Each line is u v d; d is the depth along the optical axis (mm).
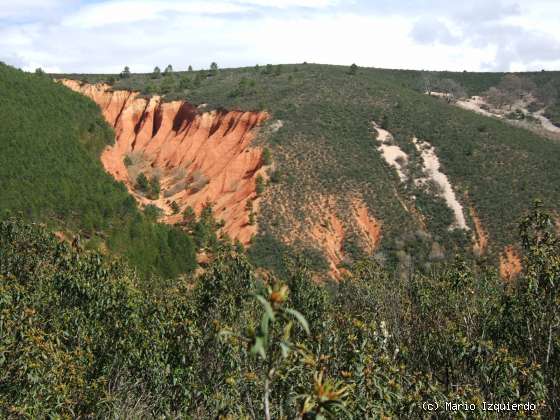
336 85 126188
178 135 124438
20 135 81250
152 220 82875
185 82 139750
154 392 21016
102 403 18375
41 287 29438
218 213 90312
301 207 84000
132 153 125438
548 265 19000
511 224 76312
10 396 16641
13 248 37781
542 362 18328
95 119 110625
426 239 77125
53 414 16188
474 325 23344
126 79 155625
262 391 15414
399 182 90188
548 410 16500
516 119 151125
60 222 67000
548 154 93625
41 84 107750
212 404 17312
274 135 102188
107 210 74000
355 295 35031
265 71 146500
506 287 28625
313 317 27062
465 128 105000
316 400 6039
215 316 25250
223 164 105938
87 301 26797
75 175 80438
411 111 112438
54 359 18328
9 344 17969
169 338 22750
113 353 22984
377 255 74375
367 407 12133
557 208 76500
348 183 88438
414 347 23938
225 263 28766
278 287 5547
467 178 89312
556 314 18750
